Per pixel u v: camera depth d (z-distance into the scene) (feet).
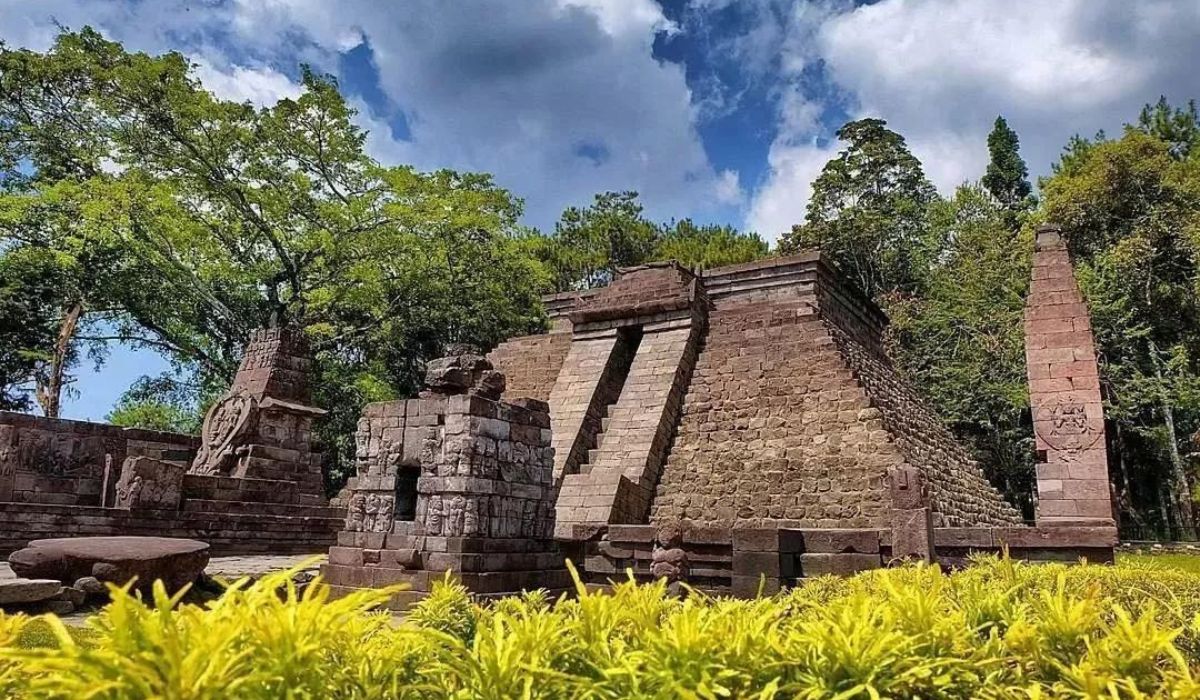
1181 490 114.62
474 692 9.21
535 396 97.96
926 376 131.54
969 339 130.41
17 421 68.39
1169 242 118.93
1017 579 21.30
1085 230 128.57
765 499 71.36
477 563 43.45
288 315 115.34
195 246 106.63
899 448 69.97
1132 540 116.67
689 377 86.07
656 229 182.70
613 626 11.59
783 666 10.28
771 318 86.58
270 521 70.64
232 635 7.89
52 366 105.40
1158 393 111.65
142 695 7.14
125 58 104.58
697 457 78.07
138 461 62.54
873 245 166.91
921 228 171.94
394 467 47.52
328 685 8.60
